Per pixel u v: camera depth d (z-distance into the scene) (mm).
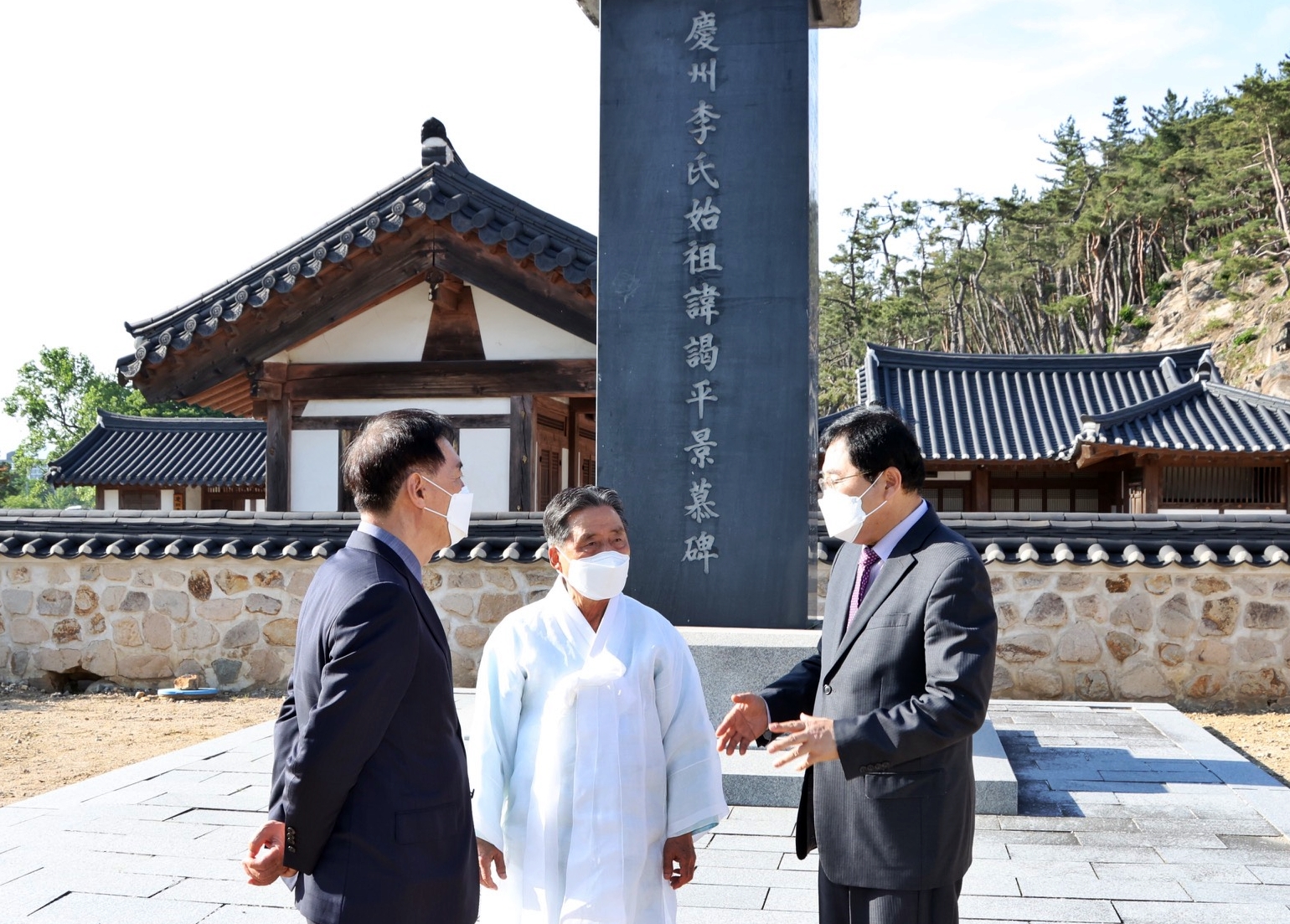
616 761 2518
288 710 2221
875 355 21562
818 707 2539
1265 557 7797
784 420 5660
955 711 2182
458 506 2250
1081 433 17641
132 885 3850
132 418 23625
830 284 52531
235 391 11570
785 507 5645
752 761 5102
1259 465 17984
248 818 4680
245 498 22750
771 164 5703
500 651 2658
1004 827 4594
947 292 51656
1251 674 7941
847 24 6344
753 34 5730
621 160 5820
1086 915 3572
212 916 3562
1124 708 7426
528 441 10125
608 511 2641
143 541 8750
